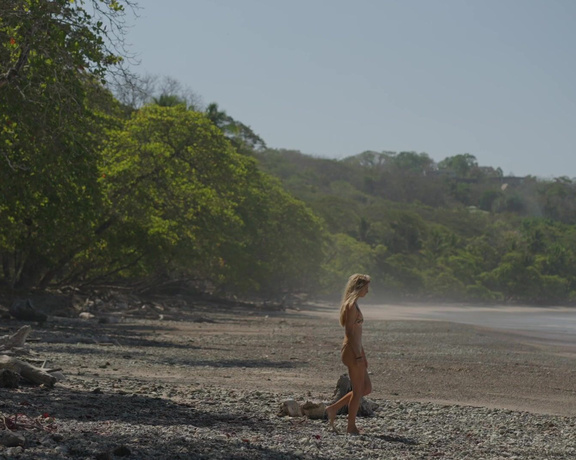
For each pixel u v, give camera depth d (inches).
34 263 1524.4
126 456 311.4
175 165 1761.8
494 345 1475.1
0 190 935.0
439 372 908.0
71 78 651.5
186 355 918.4
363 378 415.5
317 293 4281.5
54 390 504.7
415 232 6796.3
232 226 2299.5
